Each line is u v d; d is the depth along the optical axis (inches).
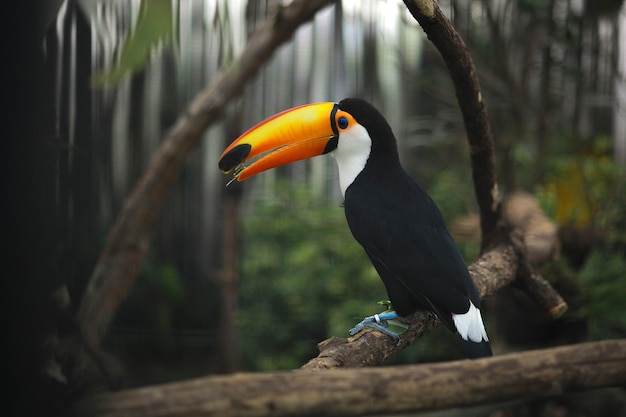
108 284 258.8
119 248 264.7
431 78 341.4
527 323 241.1
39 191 56.9
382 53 362.3
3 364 54.4
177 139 270.5
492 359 69.2
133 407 60.2
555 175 305.7
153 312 353.4
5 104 54.1
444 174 321.7
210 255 376.5
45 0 58.6
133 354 346.6
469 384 67.7
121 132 351.6
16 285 54.9
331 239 329.7
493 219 167.6
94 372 98.1
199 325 364.8
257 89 369.7
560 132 337.1
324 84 368.5
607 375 69.9
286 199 349.4
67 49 152.5
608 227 278.4
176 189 377.7
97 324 251.3
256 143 163.3
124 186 348.5
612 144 363.6
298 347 315.0
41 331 56.9
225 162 163.8
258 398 62.9
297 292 319.6
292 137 162.6
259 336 318.7
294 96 371.2
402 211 148.3
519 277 168.6
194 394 61.5
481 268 158.7
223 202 372.8
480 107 146.9
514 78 312.0
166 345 352.8
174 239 376.8
